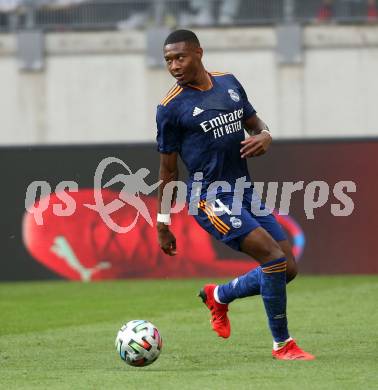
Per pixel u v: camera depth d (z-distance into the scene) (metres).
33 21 97.69
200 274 57.72
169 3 97.06
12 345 32.25
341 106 92.94
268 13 96.25
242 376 24.39
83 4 97.69
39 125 96.44
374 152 56.47
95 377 24.77
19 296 50.53
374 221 56.75
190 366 26.61
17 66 96.50
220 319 29.64
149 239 57.81
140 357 26.02
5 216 58.94
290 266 28.56
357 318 37.31
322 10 95.38
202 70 27.72
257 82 94.00
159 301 46.28
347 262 57.12
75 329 36.53
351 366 25.81
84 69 95.88
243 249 27.33
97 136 95.88
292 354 27.48
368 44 92.38
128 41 95.25
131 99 95.38
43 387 23.34
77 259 58.59
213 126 27.33
